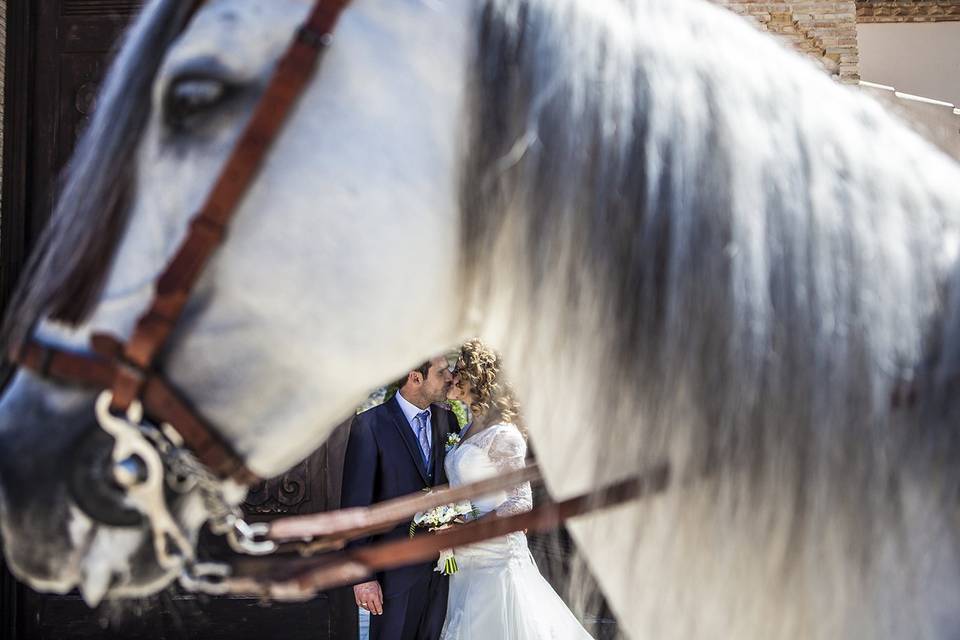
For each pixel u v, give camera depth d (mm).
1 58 5000
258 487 4848
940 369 978
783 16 5199
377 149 1049
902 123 1202
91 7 5012
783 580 982
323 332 1046
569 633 3471
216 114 1053
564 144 1016
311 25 1051
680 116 1021
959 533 977
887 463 974
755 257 978
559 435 1087
